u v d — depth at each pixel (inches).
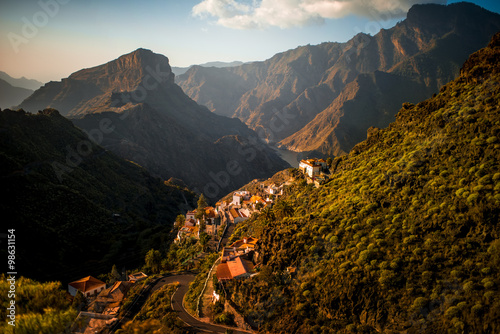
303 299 2204.7
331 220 2719.0
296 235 2672.2
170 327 2274.9
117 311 3058.6
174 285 3341.5
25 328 1359.5
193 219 6304.1
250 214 5295.3
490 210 2006.6
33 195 4950.8
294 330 2044.8
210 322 2402.8
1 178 4795.8
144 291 3371.1
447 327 1668.3
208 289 2876.5
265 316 2250.2
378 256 2172.7
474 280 1787.6
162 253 5300.2
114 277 4060.0
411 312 1808.6
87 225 5231.3
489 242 1936.5
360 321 1953.7
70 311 1514.5
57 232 4712.1
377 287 2004.2
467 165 2416.3
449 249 2015.3
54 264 4293.8
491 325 1560.0
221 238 4690.0
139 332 2162.9
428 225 2213.3
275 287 2384.4
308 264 2429.9
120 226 5777.6
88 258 4736.7
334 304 2070.6
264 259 2733.8
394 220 2402.8
